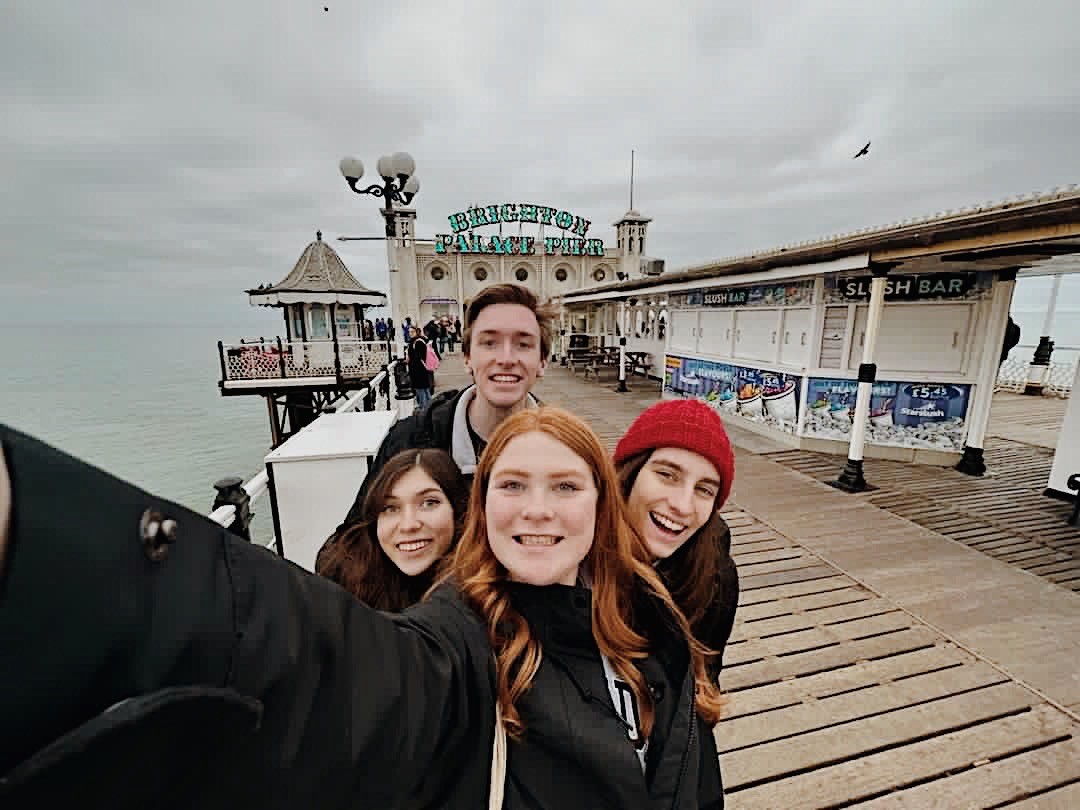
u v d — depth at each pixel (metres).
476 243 27.61
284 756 0.48
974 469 5.97
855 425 5.38
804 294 6.92
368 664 0.60
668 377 10.60
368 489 1.76
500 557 0.91
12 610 0.28
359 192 8.69
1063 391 11.49
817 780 2.07
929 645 2.87
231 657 0.43
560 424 0.93
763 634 2.96
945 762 2.15
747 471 6.05
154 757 0.35
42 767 0.26
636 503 1.33
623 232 30.05
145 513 0.39
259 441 22.95
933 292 6.04
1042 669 2.67
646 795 0.87
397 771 0.61
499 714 0.86
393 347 13.97
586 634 0.95
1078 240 4.05
